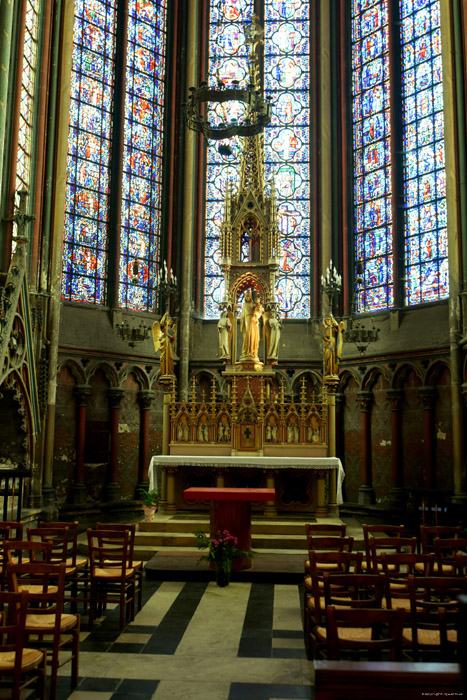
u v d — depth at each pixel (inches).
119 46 903.7
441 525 621.9
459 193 738.2
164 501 629.6
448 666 148.1
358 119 932.0
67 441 790.5
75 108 844.6
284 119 980.6
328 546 348.5
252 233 707.4
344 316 896.9
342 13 957.2
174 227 945.5
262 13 999.6
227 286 691.4
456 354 717.9
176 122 965.2
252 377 662.5
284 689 258.4
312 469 625.9
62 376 791.7
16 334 621.0
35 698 245.1
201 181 970.1
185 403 651.5
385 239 876.6
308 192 964.0
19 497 502.6
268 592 421.7
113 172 883.4
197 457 604.4
